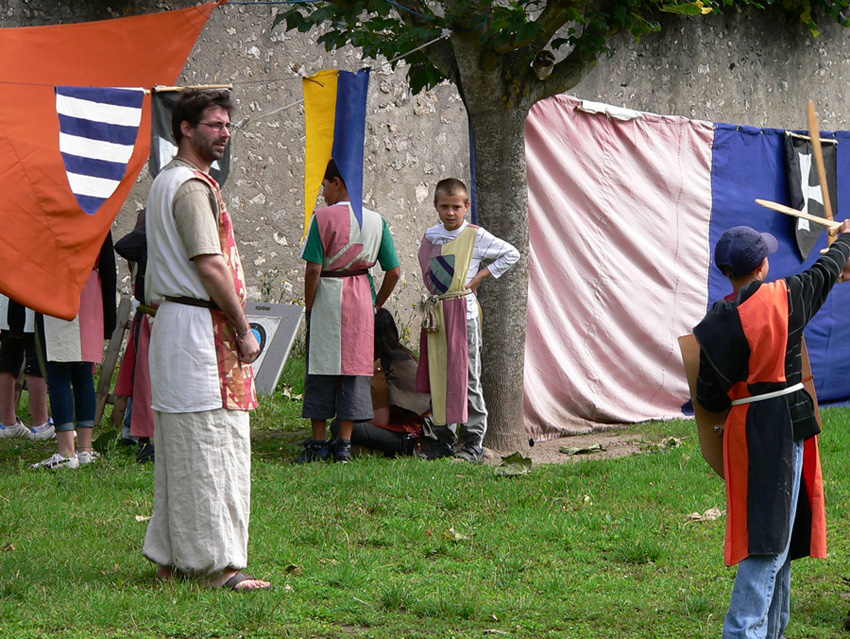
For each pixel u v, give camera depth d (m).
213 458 7.16
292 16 11.53
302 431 13.72
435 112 19.30
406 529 9.10
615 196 15.50
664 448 13.51
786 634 6.98
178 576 7.39
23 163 9.60
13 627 6.51
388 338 12.48
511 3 11.60
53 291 9.73
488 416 12.88
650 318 16.00
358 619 6.95
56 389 11.10
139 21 10.55
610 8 12.23
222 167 11.60
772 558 6.09
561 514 9.62
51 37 10.19
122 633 6.48
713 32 21.83
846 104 24.67
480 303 12.79
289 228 17.91
